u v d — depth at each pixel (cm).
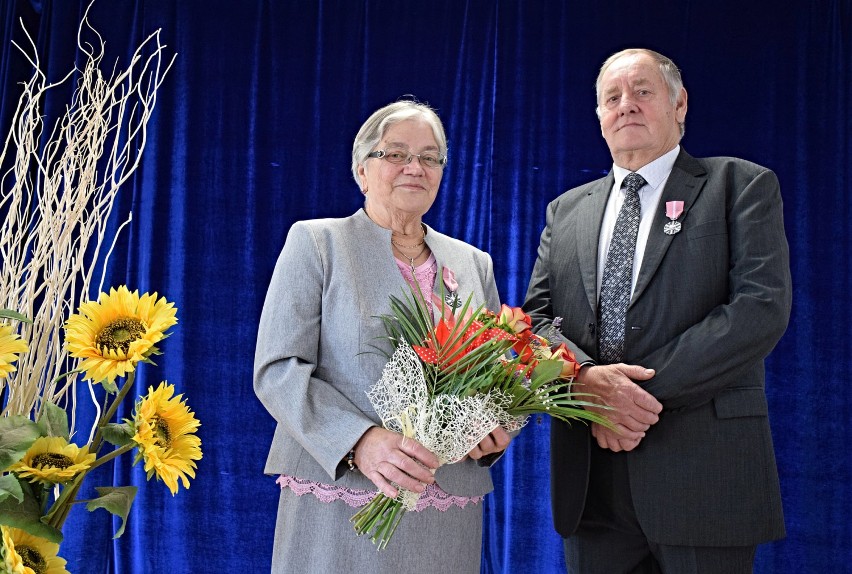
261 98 329
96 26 327
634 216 206
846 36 317
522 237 321
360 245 183
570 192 229
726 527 185
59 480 112
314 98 329
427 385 157
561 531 205
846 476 307
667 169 209
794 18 320
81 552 309
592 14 325
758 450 189
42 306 150
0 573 108
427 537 168
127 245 323
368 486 167
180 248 323
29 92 201
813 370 310
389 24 329
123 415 312
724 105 321
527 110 324
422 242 194
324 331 176
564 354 167
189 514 316
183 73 328
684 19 323
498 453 178
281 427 181
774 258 190
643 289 196
